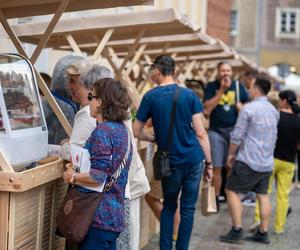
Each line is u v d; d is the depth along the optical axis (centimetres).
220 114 832
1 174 332
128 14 530
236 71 1467
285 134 711
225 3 2319
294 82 2620
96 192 349
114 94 356
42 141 385
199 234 718
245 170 654
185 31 590
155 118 523
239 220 680
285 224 805
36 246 380
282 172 731
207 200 566
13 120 352
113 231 355
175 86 525
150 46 751
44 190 386
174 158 519
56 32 549
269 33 4100
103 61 799
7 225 339
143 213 624
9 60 371
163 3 1438
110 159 348
